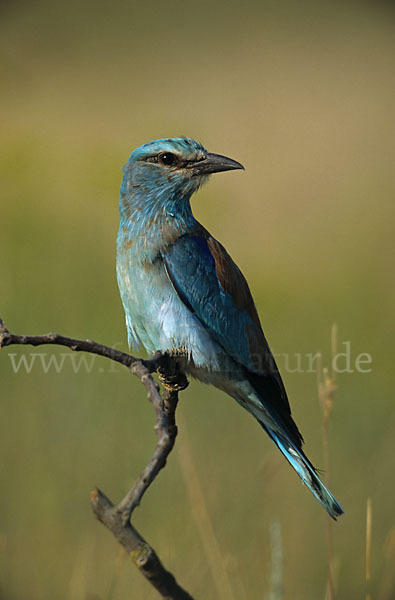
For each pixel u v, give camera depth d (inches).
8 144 576.7
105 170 582.9
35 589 353.7
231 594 309.6
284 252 851.4
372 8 2014.0
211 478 396.2
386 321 644.1
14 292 546.0
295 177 1113.4
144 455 421.7
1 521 384.8
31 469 409.1
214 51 1720.0
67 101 1243.2
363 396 493.7
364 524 390.9
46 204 578.2
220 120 1298.0
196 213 618.2
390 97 1439.5
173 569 336.5
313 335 619.2
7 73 935.0
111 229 597.3
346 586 364.8
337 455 440.1
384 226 940.6
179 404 468.1
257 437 440.5
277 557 265.4
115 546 364.2
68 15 1482.5
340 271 783.7
